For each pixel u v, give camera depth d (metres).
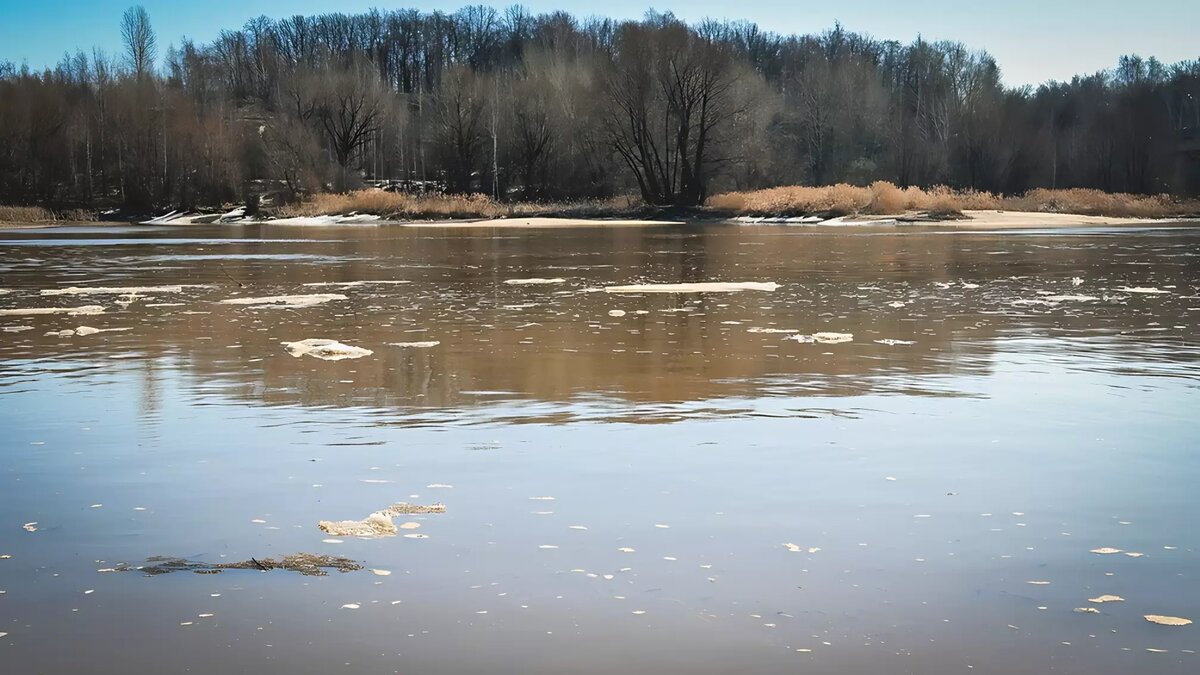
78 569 5.56
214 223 79.12
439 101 96.25
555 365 12.01
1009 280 23.00
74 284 23.14
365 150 110.75
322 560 5.68
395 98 116.12
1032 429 8.71
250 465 7.65
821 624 4.86
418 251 36.50
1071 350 12.99
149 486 7.11
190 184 88.50
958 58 115.81
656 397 10.12
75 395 10.34
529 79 92.44
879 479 7.21
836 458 7.79
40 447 8.20
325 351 12.95
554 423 9.01
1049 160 100.12
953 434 8.54
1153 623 4.88
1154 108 98.75
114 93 93.31
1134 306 17.83
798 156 107.88
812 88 107.62
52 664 4.49
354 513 6.52
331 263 30.16
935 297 19.44
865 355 12.63
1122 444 8.19
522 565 5.60
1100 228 53.62
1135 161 95.19
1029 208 69.06
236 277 25.00
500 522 6.31
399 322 16.08
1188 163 99.12
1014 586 5.30
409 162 111.44
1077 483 7.11
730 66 79.12
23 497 6.86
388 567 5.58
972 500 6.72
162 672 4.41
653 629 4.81
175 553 5.81
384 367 11.93
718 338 14.17
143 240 45.88
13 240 45.75
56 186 91.06
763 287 21.53
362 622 4.89
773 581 5.37
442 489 7.01
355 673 4.39
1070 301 18.62
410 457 7.86
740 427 8.82
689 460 7.73
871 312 17.09
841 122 106.62
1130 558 5.69
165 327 15.52
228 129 92.88
